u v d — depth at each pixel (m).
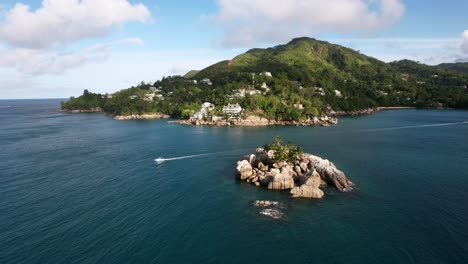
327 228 66.44
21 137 197.88
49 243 61.59
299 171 99.56
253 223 69.12
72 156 139.12
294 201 81.38
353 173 104.81
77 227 68.12
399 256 56.16
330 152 137.88
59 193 89.81
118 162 126.69
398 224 67.88
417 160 121.44
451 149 141.00
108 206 79.62
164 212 75.56
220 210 76.38
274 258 55.91
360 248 58.72
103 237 63.66
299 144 158.25
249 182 97.81
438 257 55.78
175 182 99.00
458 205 77.50
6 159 134.25
